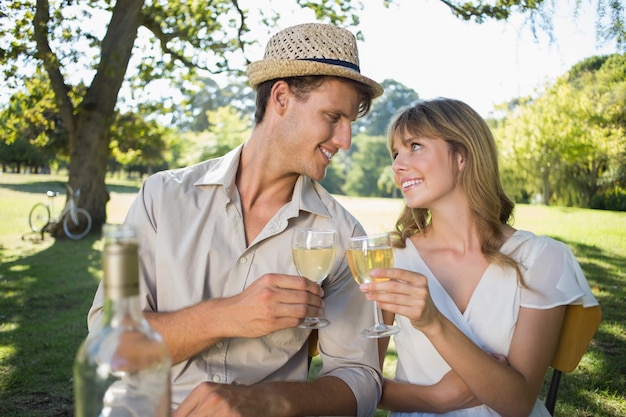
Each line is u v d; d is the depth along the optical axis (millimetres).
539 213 15039
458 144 2010
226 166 1785
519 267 1975
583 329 1928
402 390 1945
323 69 1622
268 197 1820
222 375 1641
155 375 697
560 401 3752
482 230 2047
